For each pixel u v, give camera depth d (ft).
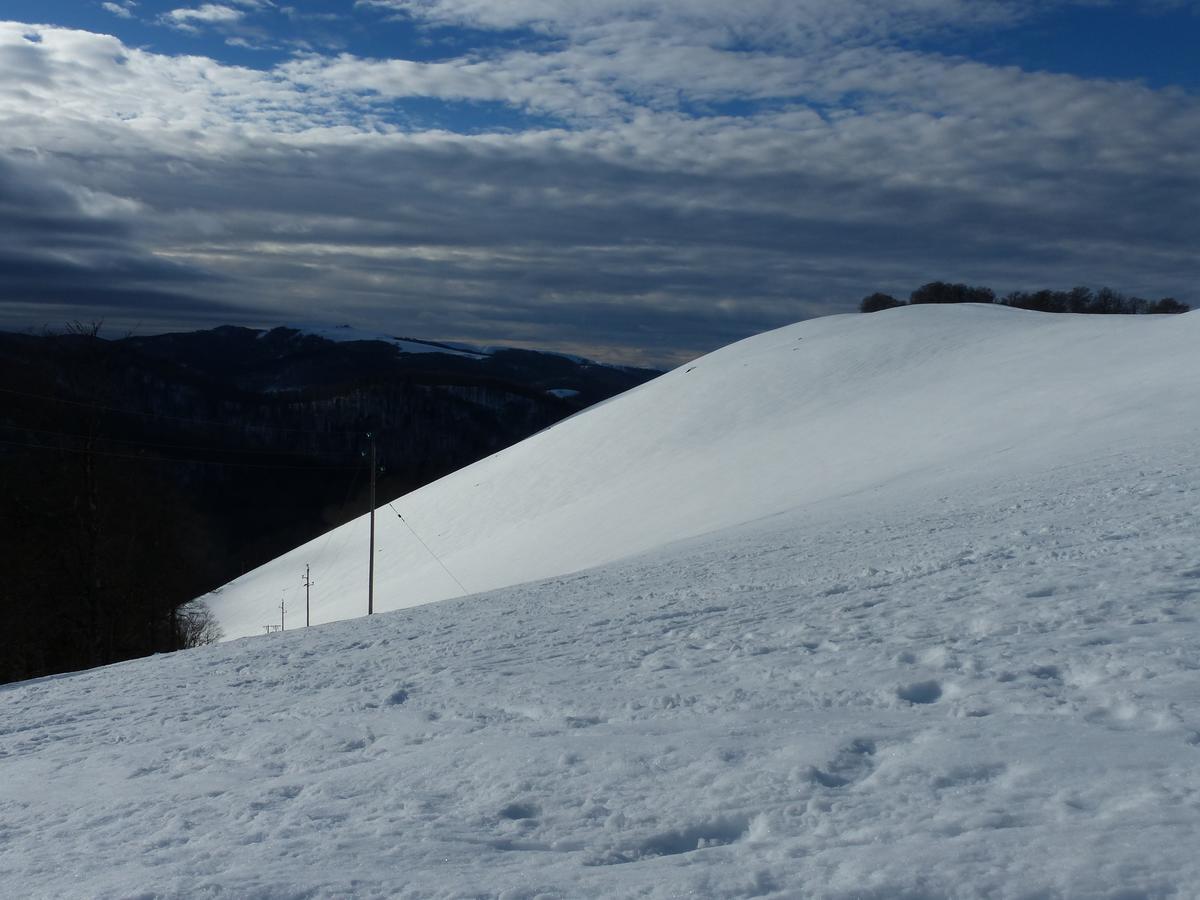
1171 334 126.11
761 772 14.42
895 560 39.09
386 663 33.24
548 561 113.09
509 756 17.12
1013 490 56.75
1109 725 14.74
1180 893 8.98
